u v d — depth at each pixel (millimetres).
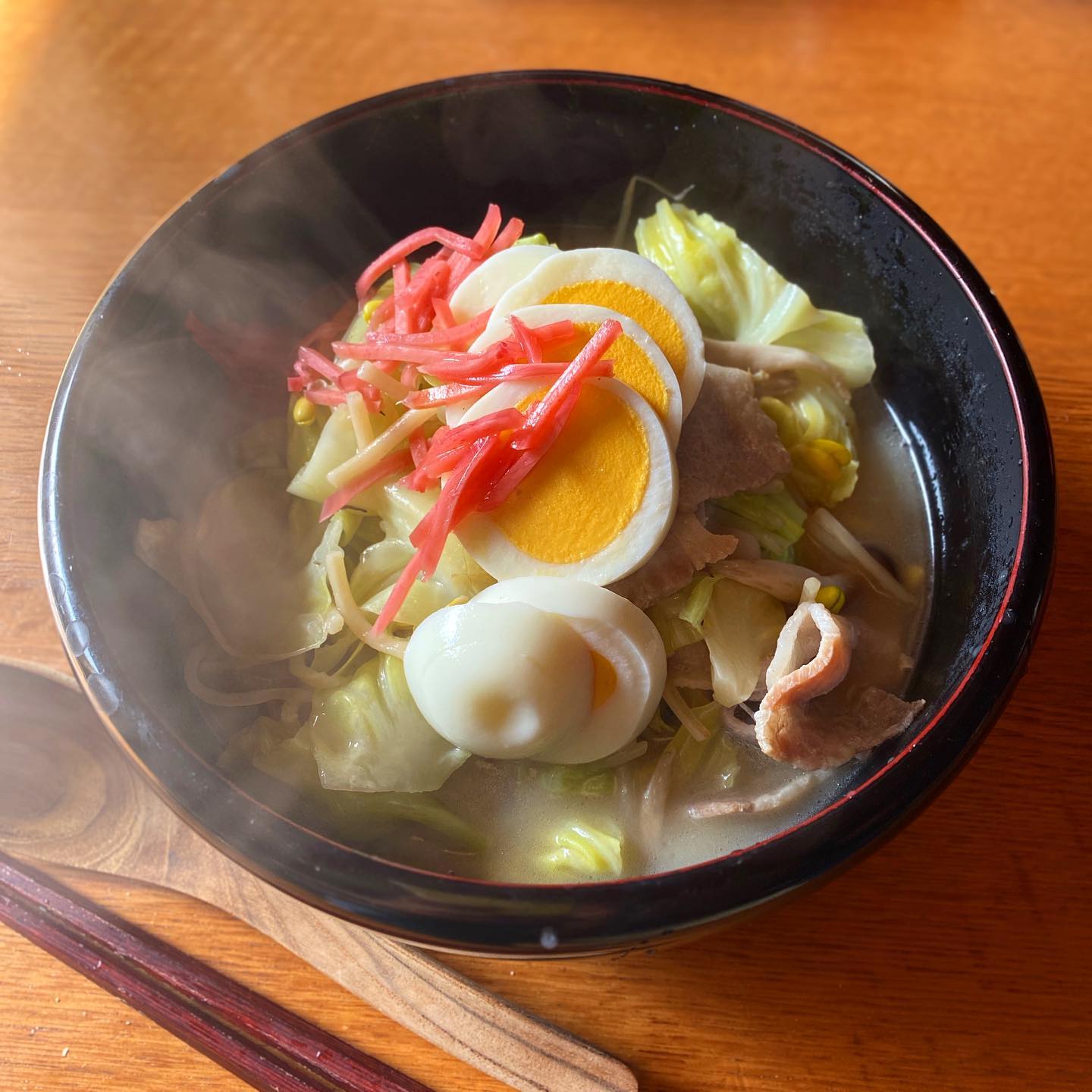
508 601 256
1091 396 310
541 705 249
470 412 266
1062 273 328
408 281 291
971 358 274
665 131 301
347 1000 252
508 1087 245
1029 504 247
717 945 254
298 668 272
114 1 386
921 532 295
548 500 265
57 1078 245
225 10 385
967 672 234
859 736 260
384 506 278
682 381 276
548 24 379
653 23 378
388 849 261
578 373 256
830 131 354
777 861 217
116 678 227
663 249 307
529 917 213
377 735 263
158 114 361
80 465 245
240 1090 245
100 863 263
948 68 368
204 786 220
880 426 307
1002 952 254
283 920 257
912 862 261
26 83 368
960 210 340
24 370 312
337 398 277
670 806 266
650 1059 246
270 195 285
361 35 377
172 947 256
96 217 340
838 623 266
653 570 268
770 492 286
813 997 250
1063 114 358
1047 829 264
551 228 325
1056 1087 244
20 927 256
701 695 275
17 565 292
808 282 312
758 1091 244
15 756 273
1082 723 273
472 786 268
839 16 380
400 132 296
